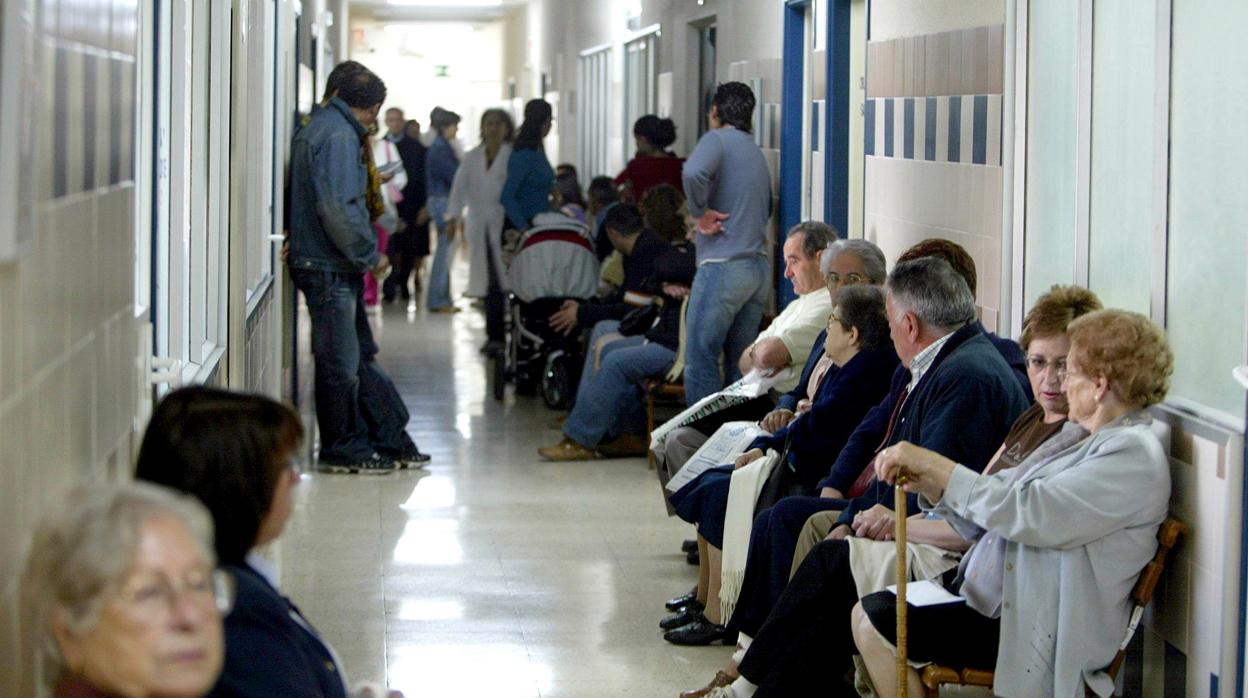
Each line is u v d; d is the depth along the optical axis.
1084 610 3.11
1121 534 3.12
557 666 4.39
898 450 3.24
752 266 6.91
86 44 2.16
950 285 3.87
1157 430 3.38
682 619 4.72
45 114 1.88
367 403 7.11
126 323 2.59
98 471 2.33
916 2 5.60
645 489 6.78
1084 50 4.00
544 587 5.20
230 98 5.07
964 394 3.72
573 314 8.41
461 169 12.93
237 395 2.10
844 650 3.63
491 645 4.57
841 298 4.51
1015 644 3.14
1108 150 3.92
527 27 22.53
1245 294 3.13
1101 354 3.14
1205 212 3.35
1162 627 3.33
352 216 6.61
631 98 12.74
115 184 2.44
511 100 25.20
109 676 1.63
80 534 1.62
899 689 3.20
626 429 7.47
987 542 3.29
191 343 4.45
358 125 6.70
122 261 2.53
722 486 4.62
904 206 5.79
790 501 4.06
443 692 4.16
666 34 10.58
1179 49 3.48
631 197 9.20
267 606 2.01
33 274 1.86
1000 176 4.65
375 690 2.41
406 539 5.83
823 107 7.05
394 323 13.01
